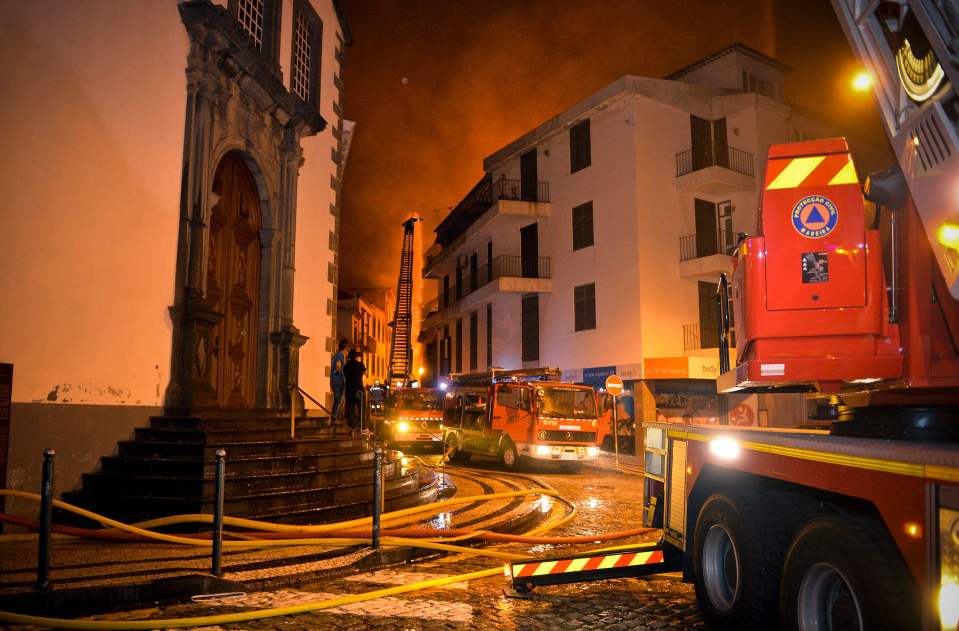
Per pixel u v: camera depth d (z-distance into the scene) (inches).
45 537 196.5
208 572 225.9
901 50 113.3
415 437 958.4
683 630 185.9
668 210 972.6
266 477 342.0
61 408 305.6
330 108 619.5
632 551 220.4
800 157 164.6
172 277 382.3
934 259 134.6
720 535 179.0
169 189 381.1
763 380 161.2
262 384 488.1
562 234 1097.4
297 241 544.7
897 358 150.9
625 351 949.2
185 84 397.4
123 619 190.5
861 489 113.3
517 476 655.1
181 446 334.6
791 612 134.3
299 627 187.0
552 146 1135.6
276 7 510.0
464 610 205.5
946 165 106.2
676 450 209.6
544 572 219.6
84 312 319.9
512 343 1210.0
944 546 91.8
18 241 286.5
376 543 271.4
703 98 1026.1
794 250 160.6
